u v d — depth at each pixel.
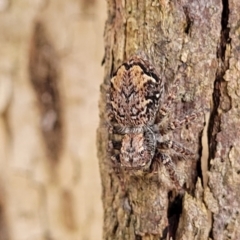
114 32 0.13
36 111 0.18
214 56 0.12
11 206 0.18
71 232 0.18
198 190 0.12
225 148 0.12
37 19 0.18
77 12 0.18
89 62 0.18
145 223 0.13
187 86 0.12
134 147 0.13
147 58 0.12
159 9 0.12
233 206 0.12
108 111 0.13
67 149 0.18
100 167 0.13
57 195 0.18
